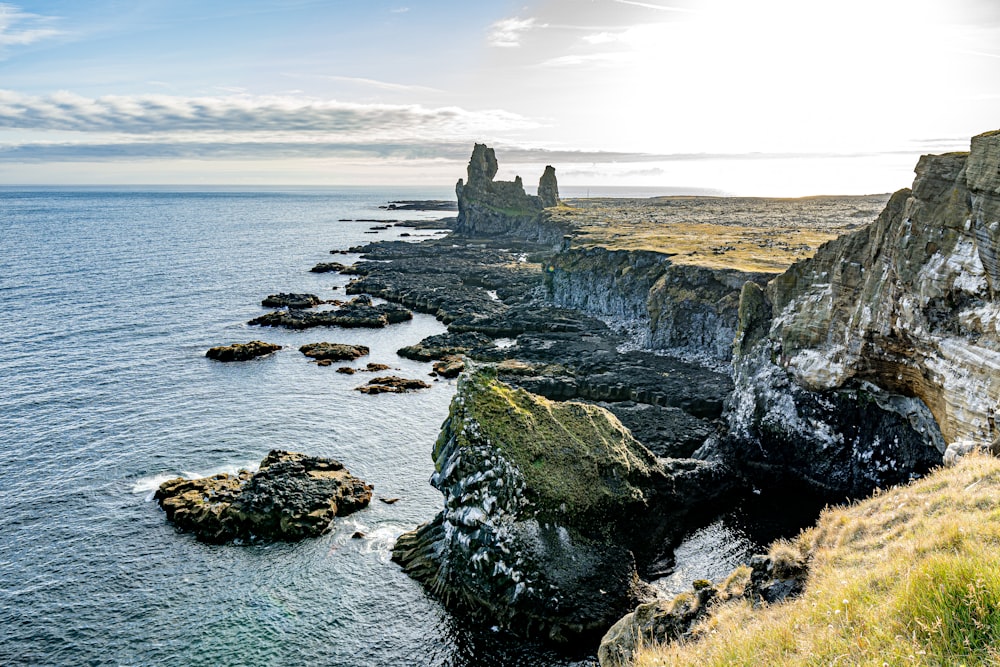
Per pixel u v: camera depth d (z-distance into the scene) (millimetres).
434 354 96375
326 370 90188
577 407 50781
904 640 12766
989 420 37781
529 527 41625
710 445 60656
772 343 60469
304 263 192375
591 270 123125
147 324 114812
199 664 36531
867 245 51719
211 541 47938
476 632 39094
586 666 36281
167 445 64125
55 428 68125
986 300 38750
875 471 52312
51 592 42531
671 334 92500
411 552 45844
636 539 45000
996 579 12734
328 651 37625
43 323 113312
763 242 119562
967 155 40656
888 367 48875
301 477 54219
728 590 25734
